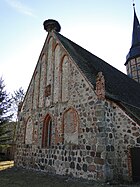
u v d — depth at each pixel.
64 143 10.71
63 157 10.52
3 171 12.23
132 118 9.23
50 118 12.63
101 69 13.75
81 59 12.69
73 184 8.17
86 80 10.41
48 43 14.79
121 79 16.12
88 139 9.48
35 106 14.07
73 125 10.52
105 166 8.45
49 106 12.64
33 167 12.49
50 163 11.28
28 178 9.76
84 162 9.34
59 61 12.86
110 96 9.82
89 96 10.04
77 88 10.85
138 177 8.50
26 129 14.43
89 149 9.29
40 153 12.27
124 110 9.63
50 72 13.54
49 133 12.40
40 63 15.02
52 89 12.82
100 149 8.80
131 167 8.77
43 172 11.28
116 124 9.70
